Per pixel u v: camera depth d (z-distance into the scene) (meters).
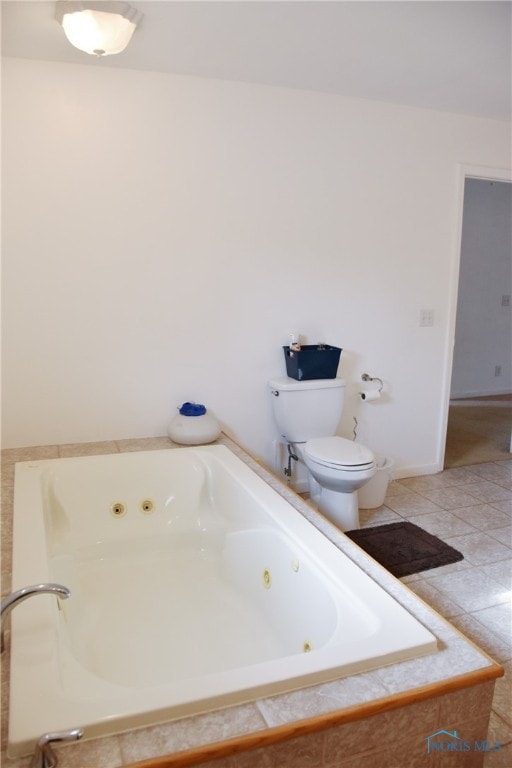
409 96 3.06
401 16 2.08
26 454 2.71
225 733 1.08
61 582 2.20
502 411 5.53
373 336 3.43
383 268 3.37
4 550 1.76
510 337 6.16
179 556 2.57
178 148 2.80
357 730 1.16
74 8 1.92
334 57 2.50
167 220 2.84
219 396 3.12
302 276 3.17
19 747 1.03
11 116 2.52
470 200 5.63
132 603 2.21
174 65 2.60
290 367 3.14
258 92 2.89
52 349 2.77
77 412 2.87
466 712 1.27
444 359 3.69
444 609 2.28
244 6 1.99
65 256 2.71
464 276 5.80
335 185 3.15
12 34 2.23
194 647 1.95
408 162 3.31
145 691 1.16
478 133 3.46
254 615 2.11
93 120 2.64
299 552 1.81
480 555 2.72
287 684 1.20
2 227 2.60
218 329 3.04
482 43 2.32
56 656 1.28
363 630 1.42
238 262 3.02
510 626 2.17
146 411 2.99
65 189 2.65
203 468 2.71
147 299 2.88
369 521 3.09
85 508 2.59
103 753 1.04
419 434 3.73
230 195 2.94
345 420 3.47
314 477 3.03
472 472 3.87
